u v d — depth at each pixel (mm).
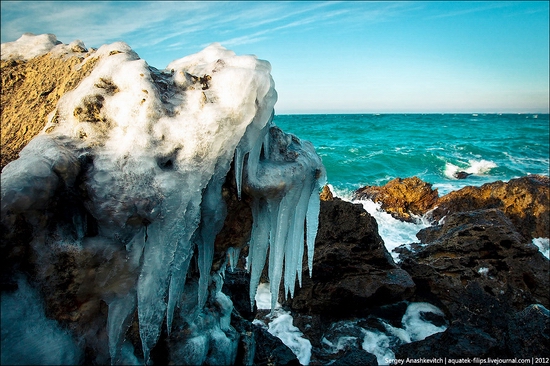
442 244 7965
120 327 2467
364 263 6836
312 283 6699
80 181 2289
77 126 2502
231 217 3203
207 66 3047
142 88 2580
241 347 3682
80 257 2248
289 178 3074
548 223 10992
